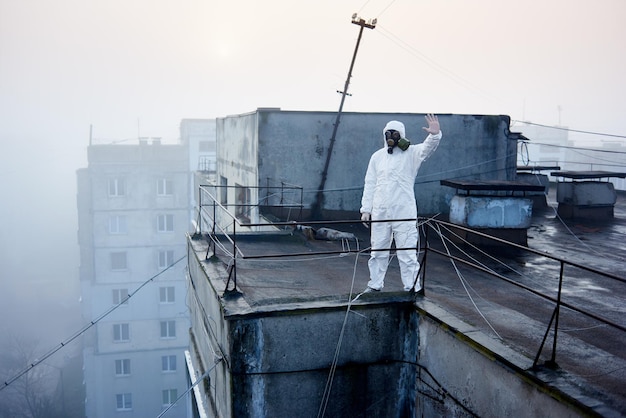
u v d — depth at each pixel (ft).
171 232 127.44
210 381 22.70
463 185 32.30
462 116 43.98
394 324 18.70
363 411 18.67
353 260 28.81
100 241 124.26
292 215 41.24
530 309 20.07
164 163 127.24
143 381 120.78
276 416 17.78
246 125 45.27
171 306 124.47
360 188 42.32
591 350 15.37
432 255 30.81
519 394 13.44
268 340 17.43
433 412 17.39
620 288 24.17
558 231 39.73
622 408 11.28
